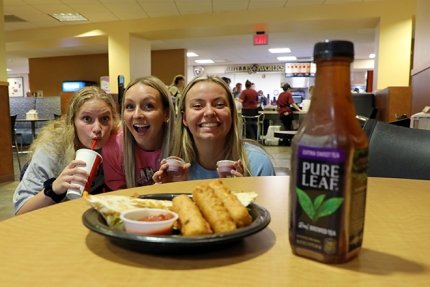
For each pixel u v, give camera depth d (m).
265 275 0.46
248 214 0.56
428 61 3.23
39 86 12.86
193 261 0.51
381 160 1.31
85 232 0.64
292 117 9.06
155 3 6.39
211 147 1.58
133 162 1.60
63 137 1.59
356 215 0.47
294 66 14.12
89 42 8.54
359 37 9.38
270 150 7.94
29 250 0.55
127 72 7.64
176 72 11.52
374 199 0.88
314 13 6.50
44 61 12.77
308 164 0.48
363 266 0.49
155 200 0.68
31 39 8.24
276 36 9.24
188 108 1.57
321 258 0.49
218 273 0.47
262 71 15.74
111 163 1.60
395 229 0.66
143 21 7.42
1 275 0.47
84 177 1.17
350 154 0.45
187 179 1.48
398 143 1.31
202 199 0.56
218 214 0.54
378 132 1.36
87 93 1.62
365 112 5.62
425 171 1.24
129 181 1.58
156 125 1.61
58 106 9.03
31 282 0.45
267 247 0.56
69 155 1.55
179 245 0.48
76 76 12.50
